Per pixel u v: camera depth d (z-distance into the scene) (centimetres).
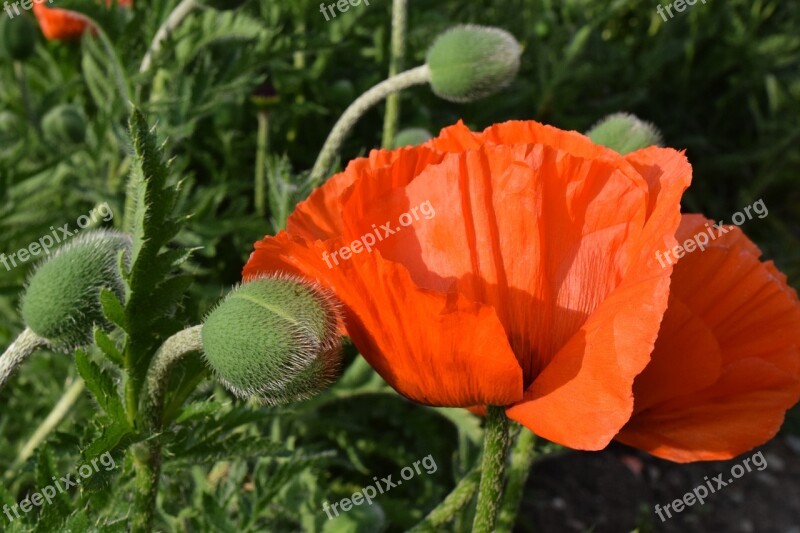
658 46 127
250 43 66
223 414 39
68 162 70
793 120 131
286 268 34
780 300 35
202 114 62
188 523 49
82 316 36
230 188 72
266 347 32
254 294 32
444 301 30
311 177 51
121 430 34
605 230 33
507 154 32
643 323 30
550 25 109
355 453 73
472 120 99
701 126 142
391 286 31
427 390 33
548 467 102
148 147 34
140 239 34
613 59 123
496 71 52
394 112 61
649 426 35
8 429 67
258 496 48
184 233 65
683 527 99
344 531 53
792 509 104
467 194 32
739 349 35
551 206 33
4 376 36
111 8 60
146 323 35
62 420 58
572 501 98
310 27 89
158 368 34
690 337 34
